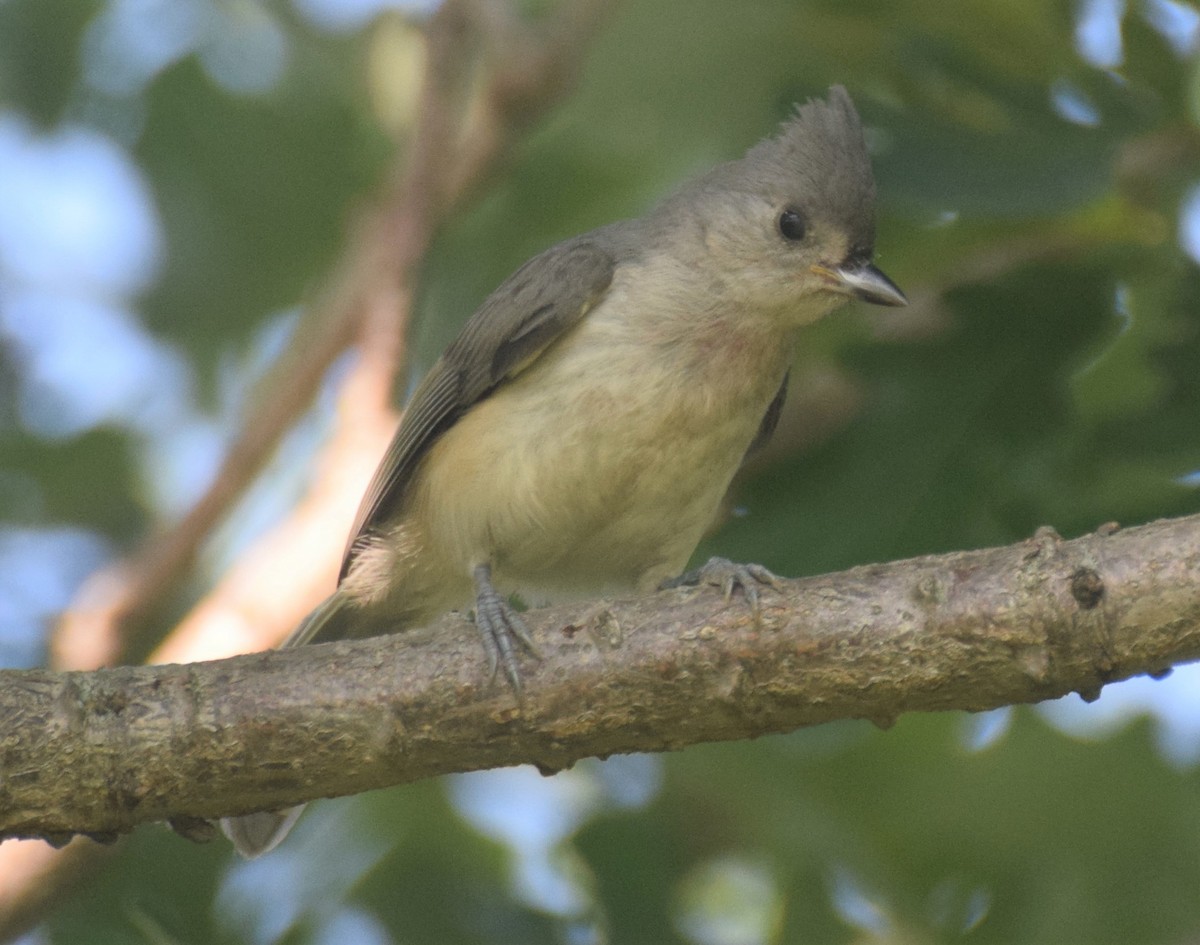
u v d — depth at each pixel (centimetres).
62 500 1445
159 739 748
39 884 974
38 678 754
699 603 761
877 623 734
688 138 1323
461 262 1400
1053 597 712
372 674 763
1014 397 1035
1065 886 1157
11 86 1416
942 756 1198
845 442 1045
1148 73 1027
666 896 1116
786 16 1230
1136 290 1089
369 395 1113
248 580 1073
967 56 1057
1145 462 1006
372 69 1386
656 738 768
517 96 1170
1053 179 956
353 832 1155
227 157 1426
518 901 1144
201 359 1463
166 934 1060
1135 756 1182
